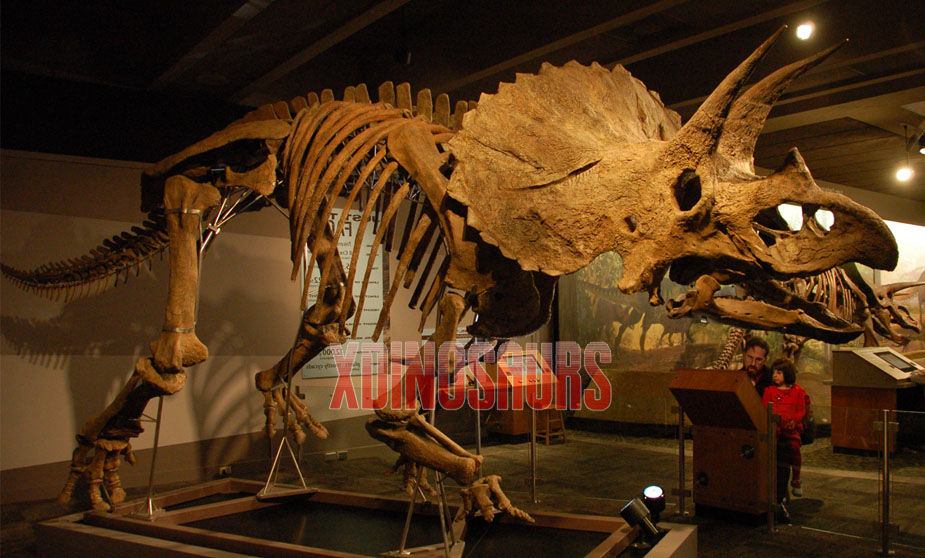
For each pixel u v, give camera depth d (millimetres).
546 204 3061
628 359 8062
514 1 4629
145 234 4535
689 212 2697
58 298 4891
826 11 4484
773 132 6348
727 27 4371
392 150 3619
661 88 5395
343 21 4141
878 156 7133
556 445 6957
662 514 4961
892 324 8250
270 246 6137
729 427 4719
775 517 4684
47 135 4734
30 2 4203
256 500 4477
